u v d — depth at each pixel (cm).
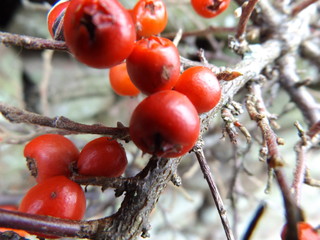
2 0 11
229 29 6
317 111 5
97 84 12
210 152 7
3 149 9
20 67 11
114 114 12
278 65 5
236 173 5
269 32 5
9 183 9
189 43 8
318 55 6
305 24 5
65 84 12
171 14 10
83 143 6
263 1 5
